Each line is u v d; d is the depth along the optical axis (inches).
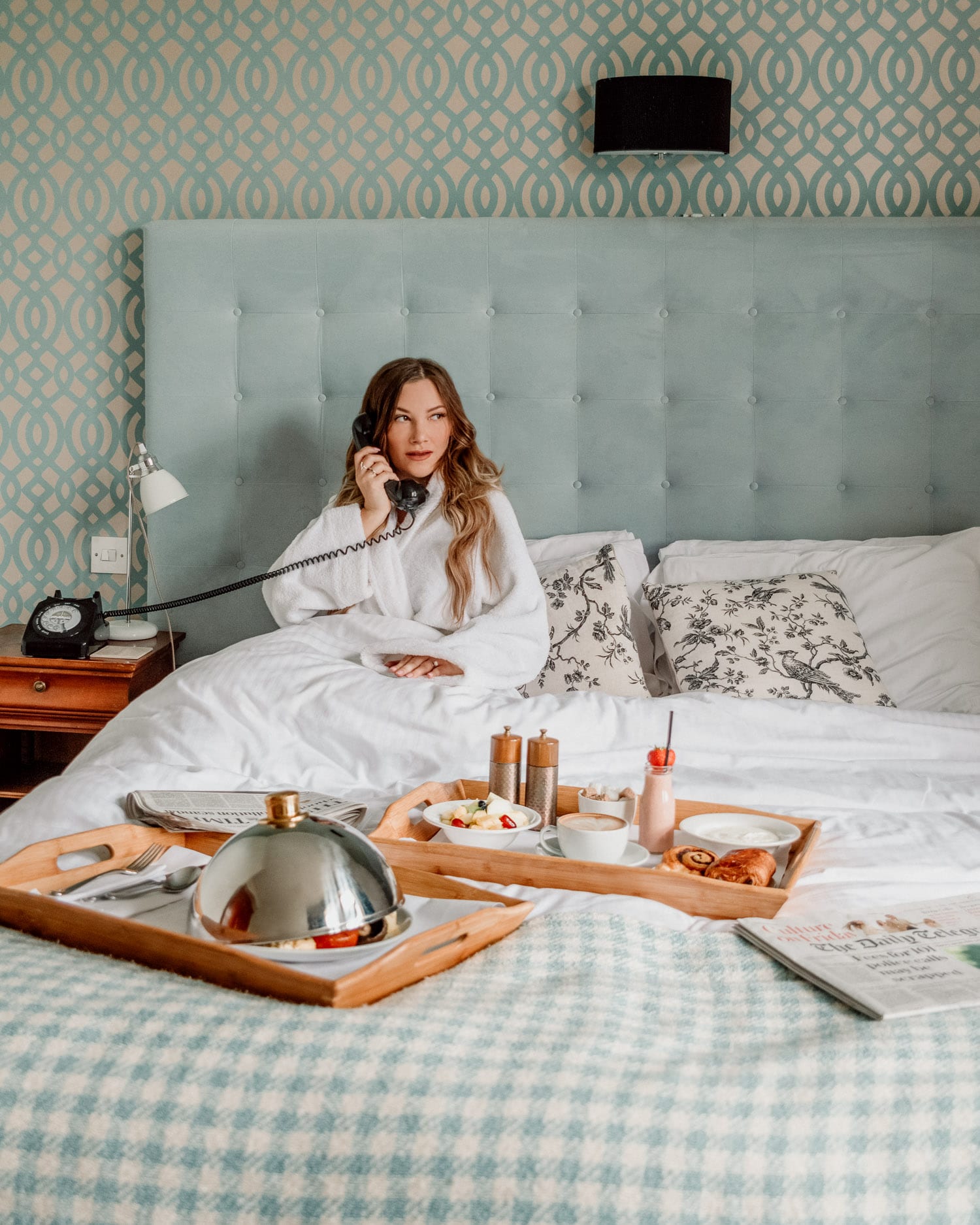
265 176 124.4
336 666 87.5
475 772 77.6
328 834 47.5
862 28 120.7
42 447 128.3
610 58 121.7
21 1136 37.4
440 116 123.1
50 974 44.2
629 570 114.3
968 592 108.3
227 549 123.3
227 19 122.6
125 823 65.2
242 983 43.4
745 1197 36.1
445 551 101.0
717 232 118.1
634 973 46.4
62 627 112.0
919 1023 41.9
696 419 120.3
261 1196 36.2
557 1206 35.4
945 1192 37.6
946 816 69.6
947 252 117.5
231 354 120.9
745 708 85.1
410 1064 38.2
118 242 125.6
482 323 119.9
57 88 124.3
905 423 119.6
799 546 115.9
